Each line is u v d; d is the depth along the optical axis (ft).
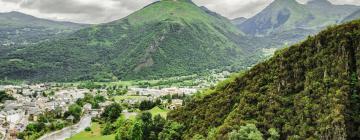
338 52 350.84
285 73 390.83
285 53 406.82
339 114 314.55
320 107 333.42
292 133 341.21
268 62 427.33
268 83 406.62
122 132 597.52
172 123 490.49
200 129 442.91
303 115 342.23
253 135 340.39
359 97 324.60
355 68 340.18
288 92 378.53
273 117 365.20
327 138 313.32
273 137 342.85
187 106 515.91
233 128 370.32
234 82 459.32
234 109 411.54
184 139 451.94
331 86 339.57
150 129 536.42
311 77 362.33
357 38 346.54
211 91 515.09
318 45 372.99
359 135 309.22
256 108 386.52
